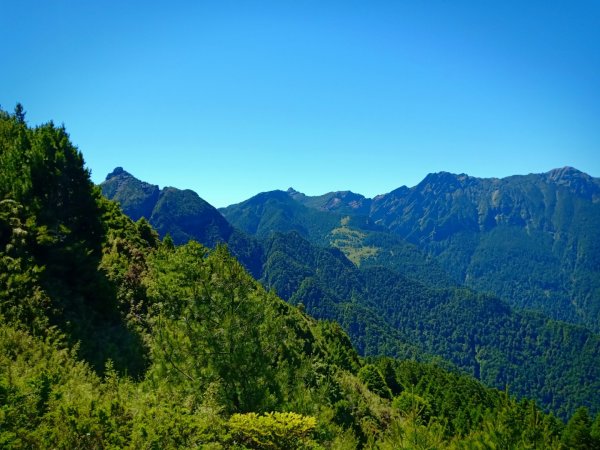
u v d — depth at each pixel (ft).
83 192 83.20
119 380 42.42
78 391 34.12
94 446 25.52
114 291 69.00
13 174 71.05
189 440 29.37
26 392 27.50
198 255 50.96
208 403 36.96
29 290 54.44
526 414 41.11
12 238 60.54
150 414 30.12
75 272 66.33
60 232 69.21
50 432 24.85
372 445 48.01
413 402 44.01
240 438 33.78
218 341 41.50
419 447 39.52
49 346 45.88
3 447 22.70
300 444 36.11
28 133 85.46
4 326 45.57
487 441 38.60
